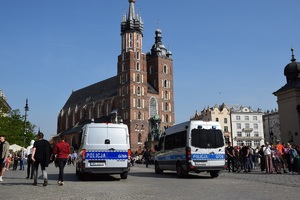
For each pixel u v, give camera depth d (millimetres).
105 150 18000
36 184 15305
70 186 14711
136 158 55969
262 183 15766
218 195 11492
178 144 21219
